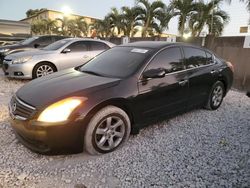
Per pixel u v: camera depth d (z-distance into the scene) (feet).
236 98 20.98
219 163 9.98
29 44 34.94
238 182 8.75
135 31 60.34
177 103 13.43
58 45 26.71
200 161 10.11
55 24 113.50
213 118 15.30
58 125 9.16
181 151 10.94
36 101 9.68
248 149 11.23
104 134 10.41
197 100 14.93
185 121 14.67
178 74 13.29
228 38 28.04
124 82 11.05
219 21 41.01
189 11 42.14
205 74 15.06
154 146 11.37
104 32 71.67
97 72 12.56
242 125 14.24
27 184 8.46
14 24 49.57
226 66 17.15
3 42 46.50
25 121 9.41
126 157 10.35
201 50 15.58
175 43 14.10
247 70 23.88
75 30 102.17
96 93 10.12
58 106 9.33
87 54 26.66
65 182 8.64
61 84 10.91
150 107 11.98
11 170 9.20
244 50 24.17
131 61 12.43
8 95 19.98
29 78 24.38
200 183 8.66
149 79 11.79
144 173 9.23
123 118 10.89
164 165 9.77
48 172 9.18
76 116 9.43
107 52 14.74
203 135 12.72
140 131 13.02
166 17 52.65
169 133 12.87
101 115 10.07
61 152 9.70
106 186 8.47
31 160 9.93
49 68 24.79
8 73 24.62
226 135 12.77
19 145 11.07
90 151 10.16
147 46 13.50
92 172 9.26
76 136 9.58
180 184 8.60
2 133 12.23
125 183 8.64
